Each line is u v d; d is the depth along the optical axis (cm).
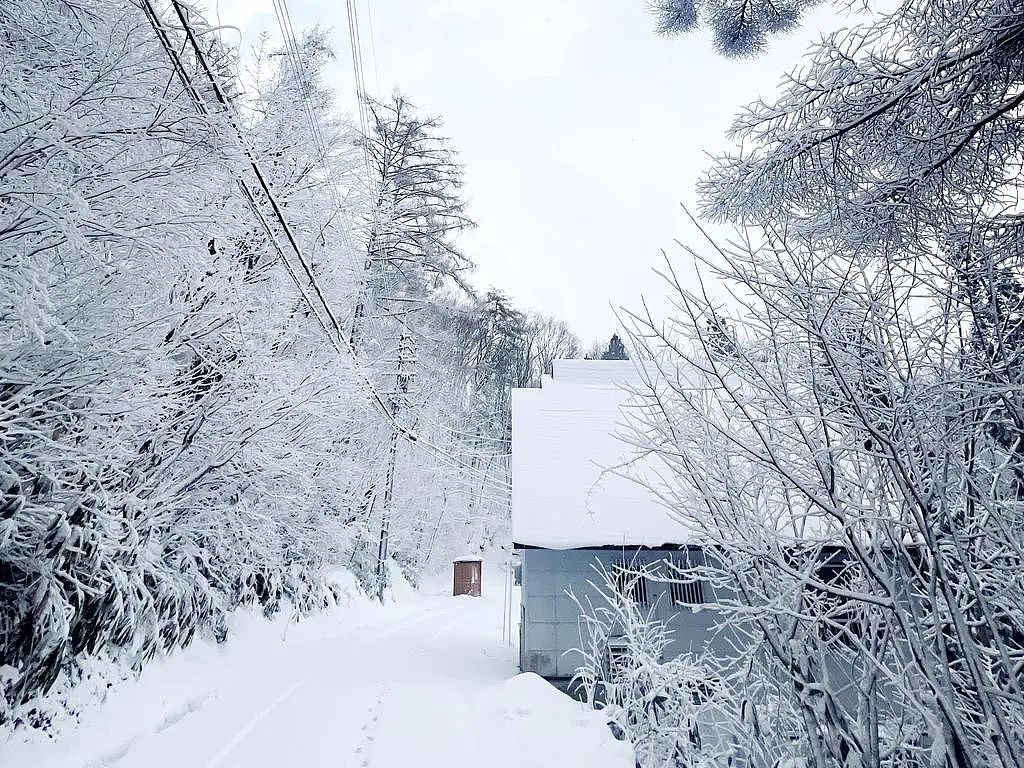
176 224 584
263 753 574
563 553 964
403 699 825
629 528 902
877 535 369
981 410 363
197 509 927
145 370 663
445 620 2095
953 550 365
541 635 926
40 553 549
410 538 2986
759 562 420
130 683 686
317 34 1546
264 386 912
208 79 598
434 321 2819
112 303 612
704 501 440
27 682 521
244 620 1165
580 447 1191
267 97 1202
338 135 1420
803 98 443
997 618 381
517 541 873
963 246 383
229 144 617
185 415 804
